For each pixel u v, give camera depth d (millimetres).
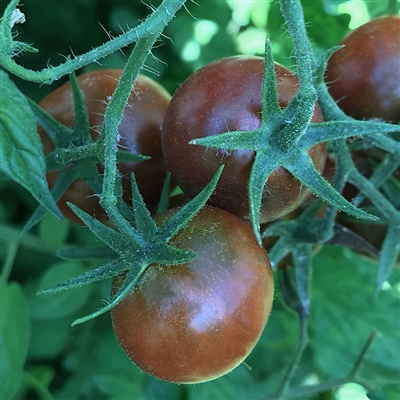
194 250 111
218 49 260
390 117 150
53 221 223
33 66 265
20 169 99
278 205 121
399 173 165
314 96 103
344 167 142
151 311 109
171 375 115
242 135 108
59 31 265
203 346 110
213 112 117
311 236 143
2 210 267
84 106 132
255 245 116
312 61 118
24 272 273
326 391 220
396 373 214
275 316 232
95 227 111
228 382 221
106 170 107
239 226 117
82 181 145
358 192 165
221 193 122
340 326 224
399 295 229
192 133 120
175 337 109
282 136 108
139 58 105
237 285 110
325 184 109
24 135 99
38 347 237
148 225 110
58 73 96
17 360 182
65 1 261
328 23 206
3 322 183
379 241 167
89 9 266
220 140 106
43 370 251
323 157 123
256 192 107
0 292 186
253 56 125
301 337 163
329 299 228
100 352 236
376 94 147
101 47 99
